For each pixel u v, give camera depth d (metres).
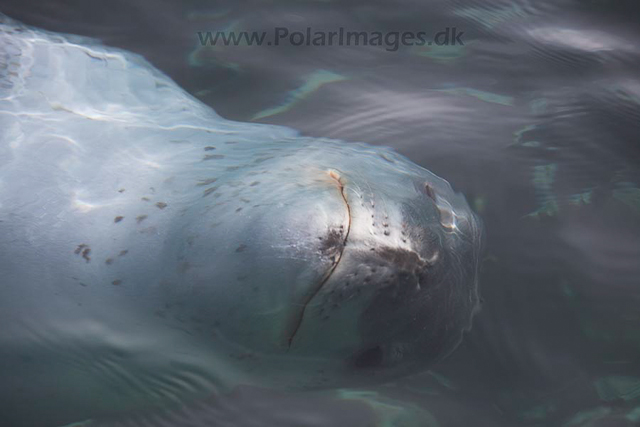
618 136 8.91
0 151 6.39
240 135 6.97
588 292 6.91
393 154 7.64
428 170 7.75
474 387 6.07
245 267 5.04
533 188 8.00
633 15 11.38
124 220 5.69
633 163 8.48
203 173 5.85
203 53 9.93
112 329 5.71
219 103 9.04
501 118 9.09
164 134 6.80
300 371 5.57
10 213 5.99
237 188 5.43
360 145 7.55
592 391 6.07
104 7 10.52
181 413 5.75
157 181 5.90
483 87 9.67
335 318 5.11
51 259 5.77
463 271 6.15
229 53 9.97
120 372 5.75
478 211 7.62
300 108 9.02
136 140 6.61
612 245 7.39
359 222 5.09
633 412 5.89
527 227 7.51
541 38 10.75
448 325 5.88
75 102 7.35
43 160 6.31
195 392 5.79
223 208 5.30
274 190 5.29
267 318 5.10
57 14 10.22
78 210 5.88
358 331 5.26
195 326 5.40
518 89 9.70
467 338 6.38
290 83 9.52
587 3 11.62
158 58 9.73
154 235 5.50
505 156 8.42
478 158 8.34
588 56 10.43
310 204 5.05
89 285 5.66
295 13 10.91
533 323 6.59
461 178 8.00
